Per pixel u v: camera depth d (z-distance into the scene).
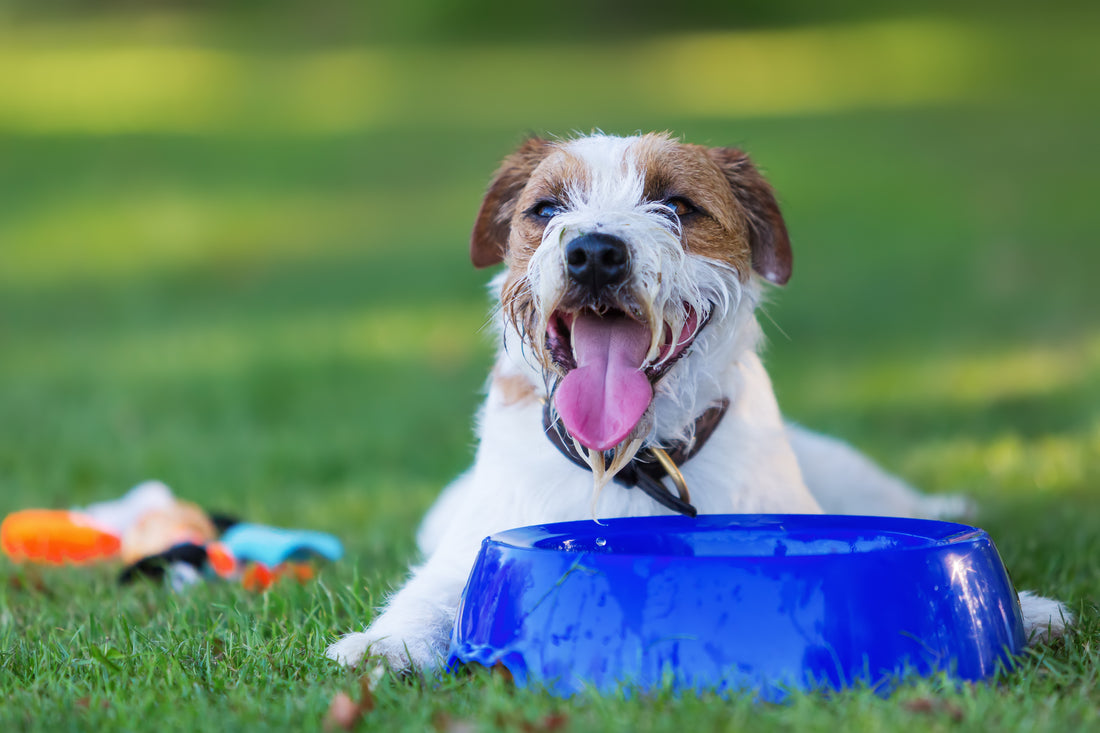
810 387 12.90
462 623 4.50
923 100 38.62
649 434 5.15
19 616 5.84
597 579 4.11
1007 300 16.77
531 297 5.14
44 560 7.11
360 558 6.93
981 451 9.68
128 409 12.57
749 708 3.78
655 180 5.45
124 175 31.69
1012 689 4.07
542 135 7.59
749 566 4.05
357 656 4.57
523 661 4.15
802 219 23.73
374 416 12.21
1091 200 23.80
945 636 4.10
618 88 43.69
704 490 5.30
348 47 58.47
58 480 9.77
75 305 19.58
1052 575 5.92
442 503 6.90
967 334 15.09
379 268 21.39
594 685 4.00
